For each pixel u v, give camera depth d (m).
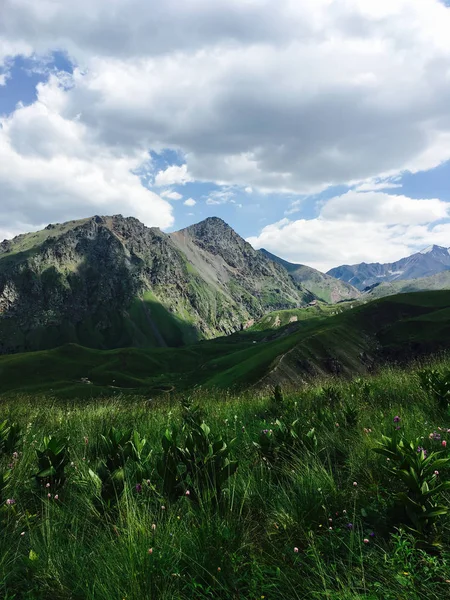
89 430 6.45
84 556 2.75
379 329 146.25
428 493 2.70
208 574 2.52
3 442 4.95
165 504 3.34
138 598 2.24
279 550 2.76
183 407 7.70
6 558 2.83
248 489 3.62
